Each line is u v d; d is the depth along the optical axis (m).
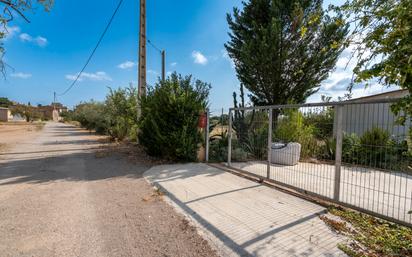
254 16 12.05
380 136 4.21
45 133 25.39
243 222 3.73
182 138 8.48
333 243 3.09
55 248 2.98
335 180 4.51
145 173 7.05
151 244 3.10
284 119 8.52
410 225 3.51
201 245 3.09
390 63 2.33
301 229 3.49
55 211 4.14
